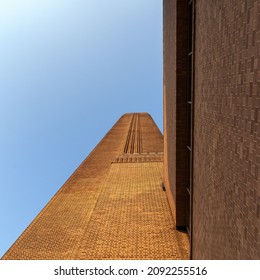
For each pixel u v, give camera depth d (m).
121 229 7.52
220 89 3.16
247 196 2.43
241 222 2.57
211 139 3.60
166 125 9.27
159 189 10.33
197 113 4.50
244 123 2.46
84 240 7.09
